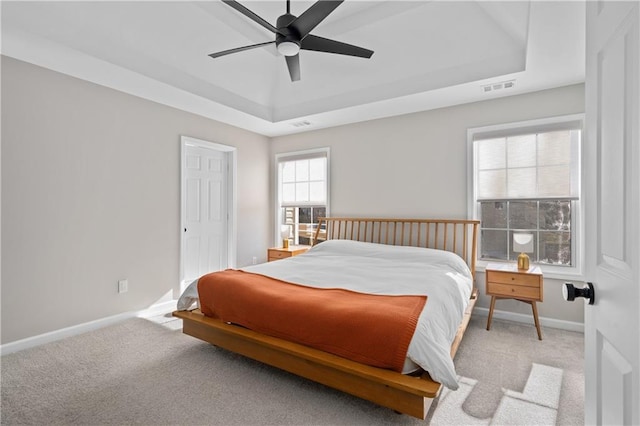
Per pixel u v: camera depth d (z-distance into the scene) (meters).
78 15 2.51
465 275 3.12
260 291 2.37
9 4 2.20
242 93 3.99
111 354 2.59
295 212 5.11
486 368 2.37
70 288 2.97
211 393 2.05
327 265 3.16
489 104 3.53
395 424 1.77
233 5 1.94
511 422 1.78
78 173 3.02
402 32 3.03
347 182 4.48
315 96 4.09
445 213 3.77
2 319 2.59
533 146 3.34
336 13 3.01
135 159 3.47
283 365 2.15
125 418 1.80
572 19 2.08
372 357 1.80
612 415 0.82
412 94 3.42
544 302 3.24
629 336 0.72
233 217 4.64
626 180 0.75
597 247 0.93
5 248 2.60
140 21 2.72
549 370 2.33
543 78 3.00
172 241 3.83
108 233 3.25
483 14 2.70
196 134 4.11
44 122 2.80
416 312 1.91
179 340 2.87
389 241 4.10
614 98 0.81
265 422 1.78
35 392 2.05
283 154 5.12
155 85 3.20
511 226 3.47
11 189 2.62
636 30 0.69
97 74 2.94
